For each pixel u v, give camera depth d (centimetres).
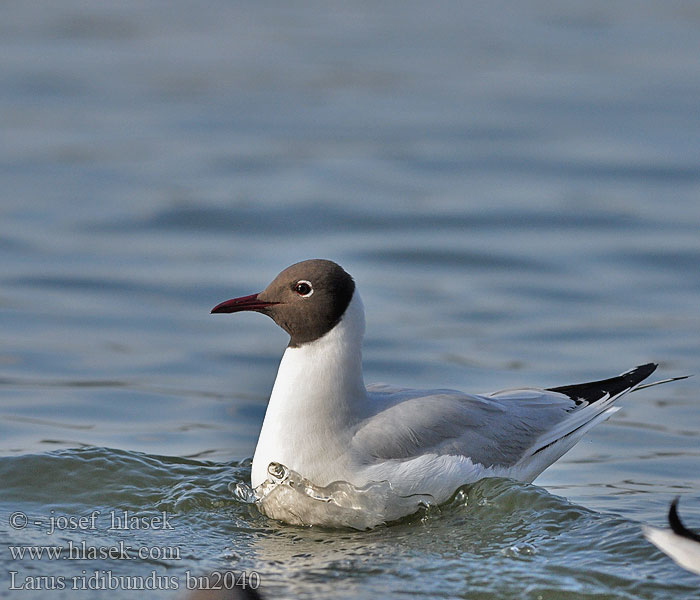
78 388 1441
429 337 1641
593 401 1134
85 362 1540
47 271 1898
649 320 1709
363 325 997
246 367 1545
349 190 2339
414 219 2164
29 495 1036
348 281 991
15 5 4281
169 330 1681
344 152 2627
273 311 989
